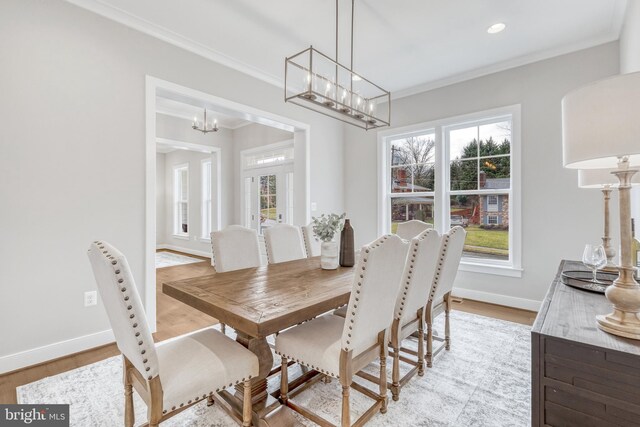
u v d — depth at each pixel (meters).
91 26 2.47
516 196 3.41
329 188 4.65
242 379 1.44
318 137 4.48
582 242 3.06
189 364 1.35
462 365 2.22
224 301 1.55
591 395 0.90
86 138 2.46
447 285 2.35
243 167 6.41
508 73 3.48
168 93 2.96
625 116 0.90
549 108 3.23
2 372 2.12
